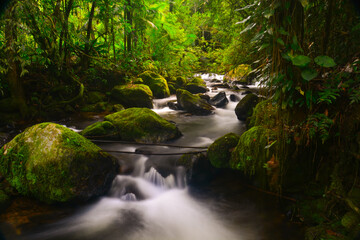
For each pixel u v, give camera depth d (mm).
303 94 2301
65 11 6898
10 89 5910
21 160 3328
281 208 2980
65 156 3213
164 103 8234
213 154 3891
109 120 5359
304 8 2373
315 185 2891
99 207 3305
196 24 12281
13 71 5797
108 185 3557
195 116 6961
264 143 3205
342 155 2541
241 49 4727
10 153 3436
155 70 10594
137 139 4953
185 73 12141
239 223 2957
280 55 2307
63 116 6422
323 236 2293
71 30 6875
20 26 4645
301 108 2545
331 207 2549
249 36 3467
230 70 5758
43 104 6488
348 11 2238
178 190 3695
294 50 2254
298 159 2928
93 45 7820
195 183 3740
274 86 2631
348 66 2184
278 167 2990
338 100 2402
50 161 3178
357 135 2363
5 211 2949
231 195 3418
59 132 3432
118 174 3793
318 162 2885
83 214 3129
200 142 5027
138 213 3230
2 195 3109
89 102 7477
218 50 9398
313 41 2553
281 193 3041
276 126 2953
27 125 5676
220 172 3834
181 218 3131
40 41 6250
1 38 5328
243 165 3463
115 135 4988
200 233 2865
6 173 3387
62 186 3125
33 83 6859
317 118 2492
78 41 7535
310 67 2340
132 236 2803
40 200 3160
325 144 2752
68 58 7312
